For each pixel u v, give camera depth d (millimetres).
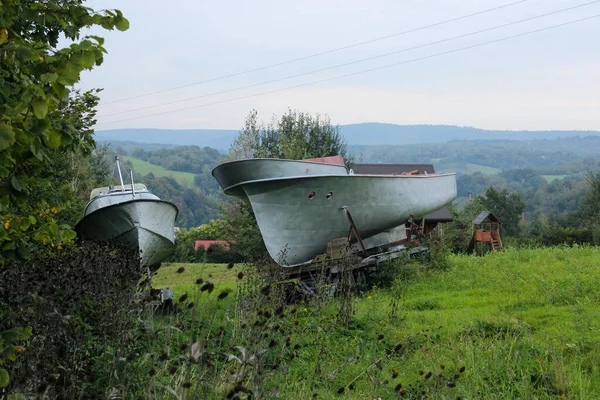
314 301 12555
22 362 5098
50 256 8586
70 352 5949
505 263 20672
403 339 9461
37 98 3758
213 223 52750
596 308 11727
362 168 27266
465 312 12242
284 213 16219
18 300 5562
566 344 8805
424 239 20078
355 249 17281
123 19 4758
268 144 31719
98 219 15258
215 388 5352
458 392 6785
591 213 66438
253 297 8547
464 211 68875
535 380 7594
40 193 8023
